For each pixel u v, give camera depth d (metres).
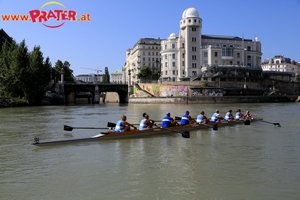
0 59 79.69
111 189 11.62
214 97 91.44
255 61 124.38
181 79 113.94
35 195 11.09
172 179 12.73
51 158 16.38
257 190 11.48
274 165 14.88
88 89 105.06
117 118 41.62
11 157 16.64
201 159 16.05
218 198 10.72
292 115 44.09
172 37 126.12
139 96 107.56
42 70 83.19
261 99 95.75
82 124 33.47
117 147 19.14
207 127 27.73
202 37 120.56
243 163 15.23
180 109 61.28
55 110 60.91
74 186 11.98
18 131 27.08
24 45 81.06
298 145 19.91
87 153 17.50
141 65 157.75
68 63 143.12
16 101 75.38
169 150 18.33
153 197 10.81
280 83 117.81
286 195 11.02
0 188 11.82
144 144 20.14
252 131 26.31
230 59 116.25
